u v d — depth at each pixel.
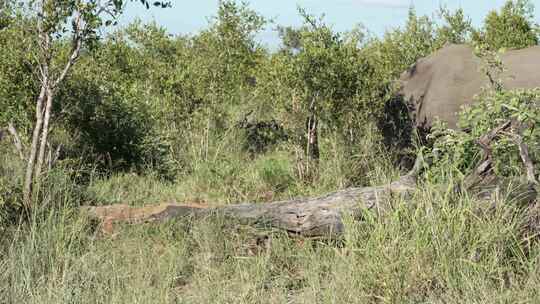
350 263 6.24
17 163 10.82
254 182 11.10
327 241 7.46
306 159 11.42
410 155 10.71
